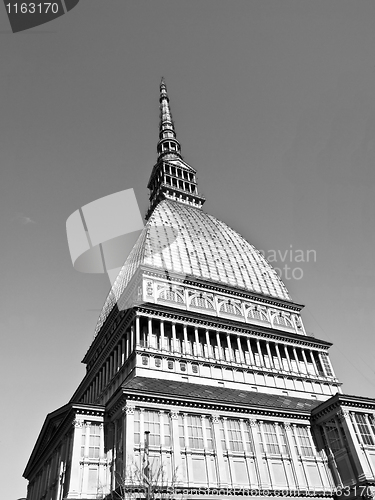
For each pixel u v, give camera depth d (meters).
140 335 57.31
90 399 71.12
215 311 69.62
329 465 49.72
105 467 42.38
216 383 56.50
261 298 76.81
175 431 43.59
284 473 46.72
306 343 70.81
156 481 36.69
